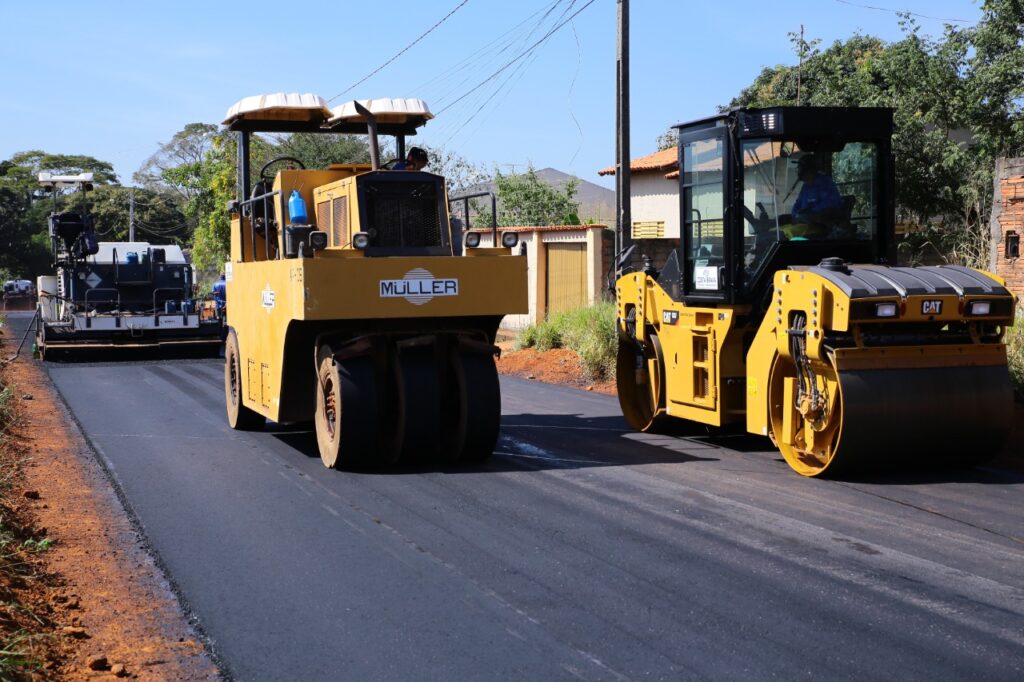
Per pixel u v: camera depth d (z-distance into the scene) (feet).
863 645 16.96
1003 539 22.91
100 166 320.50
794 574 20.67
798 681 15.60
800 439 30.37
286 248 34.24
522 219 123.65
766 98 95.91
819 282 28.07
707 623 18.10
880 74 81.71
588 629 17.94
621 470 31.35
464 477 30.76
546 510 26.35
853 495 27.25
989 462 31.27
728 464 31.96
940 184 75.97
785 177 32.50
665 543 23.08
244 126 39.09
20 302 195.31
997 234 49.03
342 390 31.24
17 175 305.73
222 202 182.70
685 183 35.04
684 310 35.06
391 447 33.24
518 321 90.43
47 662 16.69
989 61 72.79
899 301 27.35
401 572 21.36
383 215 32.83
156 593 20.35
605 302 68.44
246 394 38.70
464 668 16.39
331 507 27.12
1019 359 37.55
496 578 20.84
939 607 18.66
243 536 24.36
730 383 33.17
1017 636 17.26
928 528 23.88
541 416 43.16
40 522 25.59
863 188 32.91
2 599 19.04
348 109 37.55
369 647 17.35
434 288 31.63
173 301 80.89
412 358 32.40
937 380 28.09
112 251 86.17
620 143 62.90
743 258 32.65
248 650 17.35
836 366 27.68
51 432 39.91
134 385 57.06
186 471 32.17
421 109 38.01
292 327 32.96
